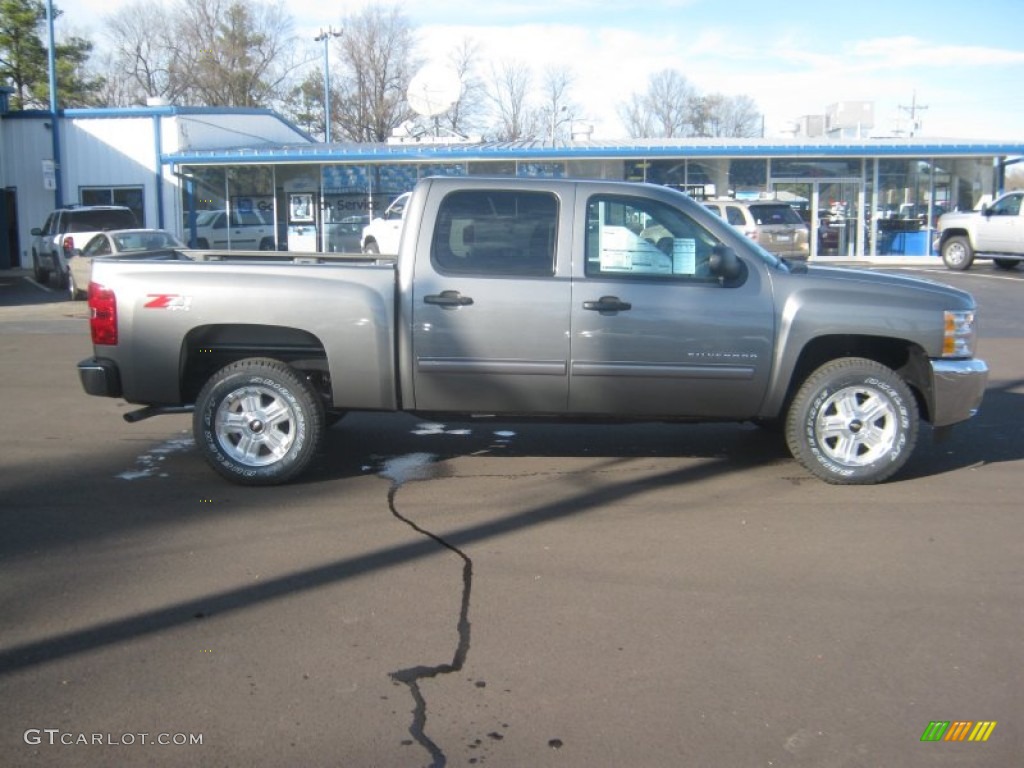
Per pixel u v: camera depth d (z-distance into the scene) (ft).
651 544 18.37
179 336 21.53
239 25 172.86
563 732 11.93
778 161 98.22
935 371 21.85
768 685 13.08
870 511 20.43
